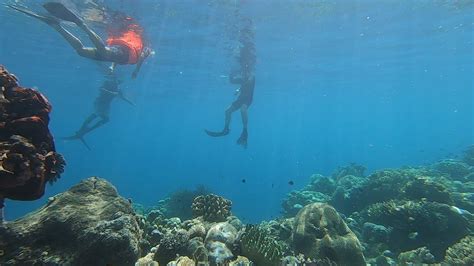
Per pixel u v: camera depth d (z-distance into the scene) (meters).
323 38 27.89
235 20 22.52
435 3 23.06
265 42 27.75
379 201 12.59
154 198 51.66
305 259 6.65
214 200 8.27
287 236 8.27
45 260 4.56
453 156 27.39
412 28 27.53
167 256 5.39
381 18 24.59
